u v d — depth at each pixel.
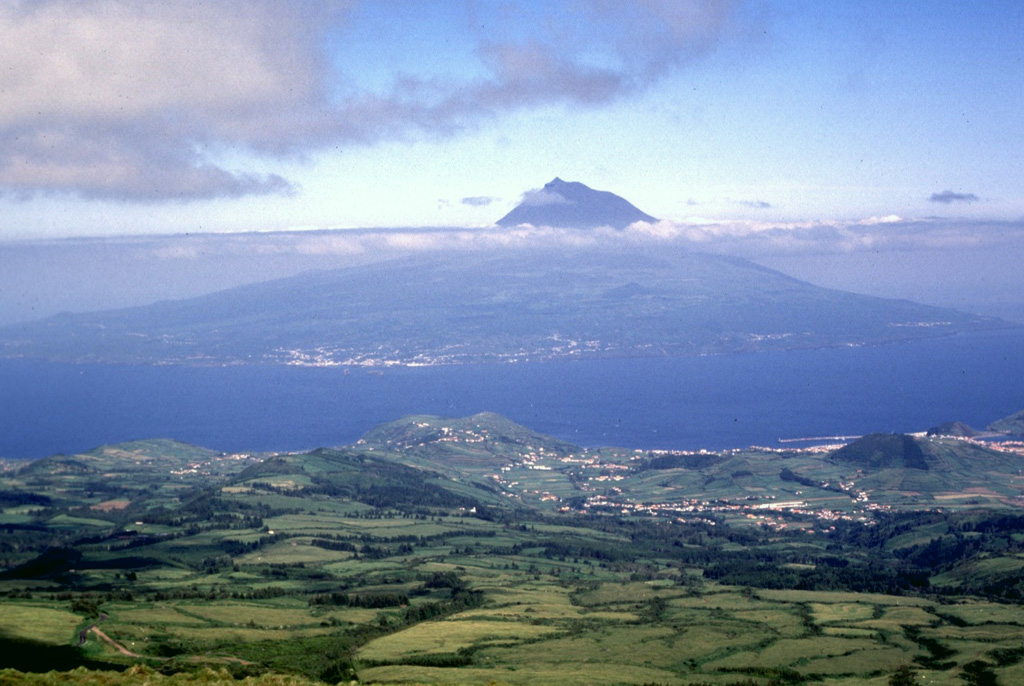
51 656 174.88
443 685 171.12
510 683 177.00
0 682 111.12
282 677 131.00
